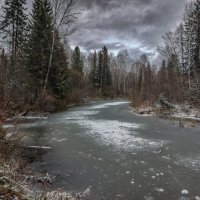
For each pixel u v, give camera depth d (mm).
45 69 24750
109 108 28891
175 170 6832
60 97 27531
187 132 12672
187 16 31266
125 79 79625
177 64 33656
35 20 24781
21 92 17516
